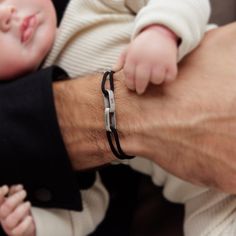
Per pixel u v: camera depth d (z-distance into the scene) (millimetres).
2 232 763
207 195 738
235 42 646
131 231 904
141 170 831
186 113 604
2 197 661
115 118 621
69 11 759
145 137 622
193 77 622
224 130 598
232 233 680
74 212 777
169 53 556
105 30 738
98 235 858
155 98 615
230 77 614
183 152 619
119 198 901
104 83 627
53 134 605
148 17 577
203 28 635
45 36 702
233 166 609
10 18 662
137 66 560
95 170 757
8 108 616
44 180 651
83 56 741
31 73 691
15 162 634
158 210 902
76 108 645
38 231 717
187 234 754
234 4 856
